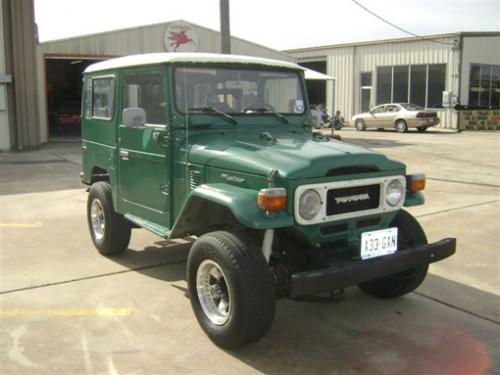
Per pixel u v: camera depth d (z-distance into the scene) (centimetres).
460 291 521
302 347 409
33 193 1004
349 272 378
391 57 3006
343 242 430
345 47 3195
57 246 659
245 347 406
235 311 375
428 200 933
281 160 395
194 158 448
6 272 565
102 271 570
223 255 379
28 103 1747
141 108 505
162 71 473
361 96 3175
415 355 398
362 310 478
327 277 368
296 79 538
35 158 1527
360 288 521
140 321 450
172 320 452
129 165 537
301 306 486
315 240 405
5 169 1312
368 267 388
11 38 1716
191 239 687
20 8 1709
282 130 515
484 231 732
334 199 402
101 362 382
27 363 379
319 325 447
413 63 2923
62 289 519
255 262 376
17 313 463
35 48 1748
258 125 502
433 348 409
